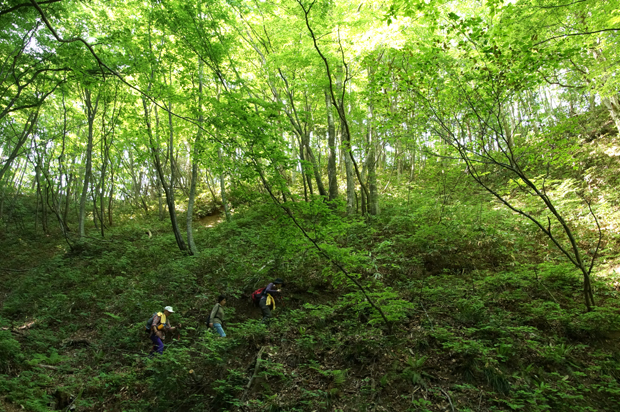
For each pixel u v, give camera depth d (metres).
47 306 9.01
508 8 5.25
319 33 9.51
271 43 11.65
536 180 8.09
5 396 4.44
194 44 8.46
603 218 8.42
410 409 4.06
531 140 6.53
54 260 13.42
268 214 6.20
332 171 13.58
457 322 5.78
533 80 5.42
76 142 19.38
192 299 8.26
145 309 7.86
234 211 18.91
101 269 11.74
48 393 4.95
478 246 8.43
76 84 13.68
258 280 8.39
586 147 12.38
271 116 6.25
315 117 14.45
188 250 12.58
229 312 7.39
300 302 7.50
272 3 10.26
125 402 4.86
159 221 20.41
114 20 12.09
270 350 5.68
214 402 4.64
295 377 4.96
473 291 6.70
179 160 30.77
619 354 4.90
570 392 4.21
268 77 11.82
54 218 22.95
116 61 10.21
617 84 7.50
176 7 8.08
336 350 5.46
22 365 5.55
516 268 7.27
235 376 5.06
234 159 5.98
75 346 6.89
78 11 11.64
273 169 5.93
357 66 10.38
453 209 10.48
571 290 6.55
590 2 5.51
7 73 10.45
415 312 6.26
